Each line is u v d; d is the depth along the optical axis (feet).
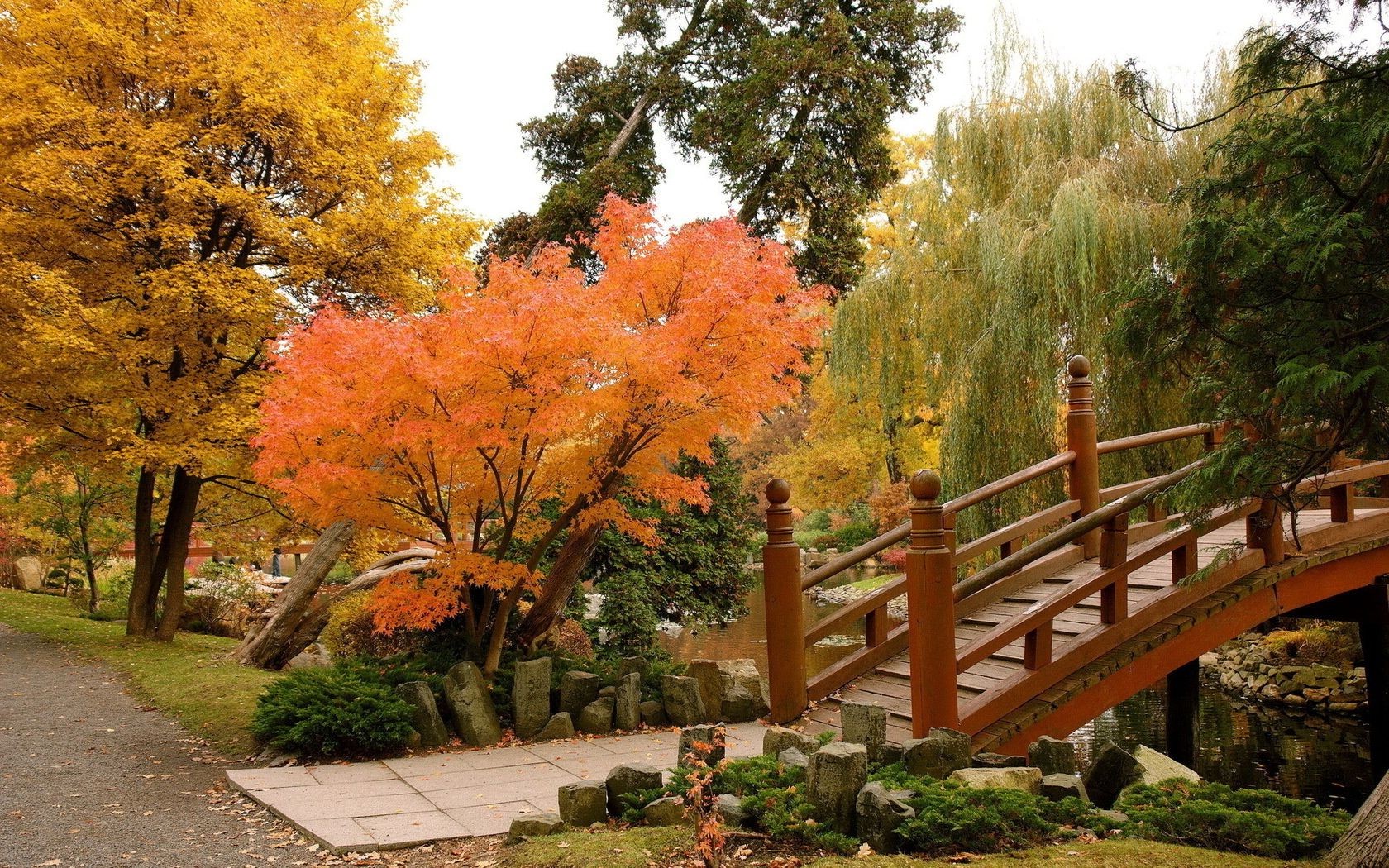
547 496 27.45
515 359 22.20
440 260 43.88
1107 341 16.79
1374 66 13.53
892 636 23.30
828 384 83.15
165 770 21.99
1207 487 15.20
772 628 21.16
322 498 24.11
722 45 56.13
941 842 12.44
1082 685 19.74
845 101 47.88
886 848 12.71
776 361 24.09
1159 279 15.35
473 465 24.91
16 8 38.40
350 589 38.78
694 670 26.50
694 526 44.57
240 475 44.68
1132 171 40.45
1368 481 37.01
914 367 51.03
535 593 28.32
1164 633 20.88
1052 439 39.55
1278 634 46.44
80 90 39.88
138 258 40.96
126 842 16.08
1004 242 40.88
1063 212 38.11
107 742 25.05
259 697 24.36
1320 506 28.63
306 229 40.11
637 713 25.43
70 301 35.24
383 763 21.67
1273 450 14.48
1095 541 25.41
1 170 38.42
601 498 28.50
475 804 17.72
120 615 56.08
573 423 23.15
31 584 71.77
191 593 61.00
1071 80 43.45
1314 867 11.85
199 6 38.86
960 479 41.24
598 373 23.50
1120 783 15.93
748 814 13.92
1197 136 39.91
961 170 45.78
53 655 41.32
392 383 22.54
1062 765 15.84
